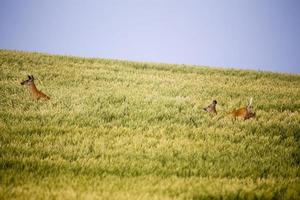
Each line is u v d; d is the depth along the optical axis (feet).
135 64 362.33
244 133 163.02
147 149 136.15
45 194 92.22
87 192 95.35
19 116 170.50
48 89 226.38
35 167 114.21
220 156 135.95
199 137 155.74
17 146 130.11
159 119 184.75
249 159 133.59
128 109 196.65
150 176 110.83
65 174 108.68
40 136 145.89
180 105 209.26
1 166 113.29
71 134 148.87
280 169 123.34
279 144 156.15
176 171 117.60
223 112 200.23
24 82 199.21
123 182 104.99
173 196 97.19
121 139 146.61
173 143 143.74
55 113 177.06
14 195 91.76
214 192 98.37
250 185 105.09
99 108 191.62
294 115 199.00
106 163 119.65
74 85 245.04
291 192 100.63
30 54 363.56
